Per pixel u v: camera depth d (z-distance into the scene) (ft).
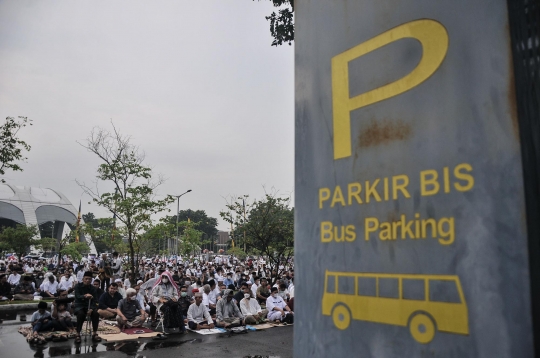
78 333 30.35
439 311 3.03
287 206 59.16
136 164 58.80
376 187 3.55
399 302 3.26
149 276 57.21
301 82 4.44
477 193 2.95
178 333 33.65
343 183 3.82
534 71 2.86
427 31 3.36
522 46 2.89
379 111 3.62
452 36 3.21
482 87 3.01
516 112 2.83
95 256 150.82
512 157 2.82
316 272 3.96
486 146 2.95
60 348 28.32
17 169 54.29
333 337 3.70
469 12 3.14
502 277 2.77
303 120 4.34
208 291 41.75
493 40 3.00
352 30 3.94
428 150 3.25
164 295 39.40
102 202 54.60
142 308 36.99
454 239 3.02
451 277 3.00
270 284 56.90
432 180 3.20
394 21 3.60
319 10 4.33
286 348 28.19
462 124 3.09
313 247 4.03
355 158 3.75
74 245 103.50
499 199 2.84
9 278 64.59
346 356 3.56
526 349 2.60
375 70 3.69
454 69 3.18
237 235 69.67
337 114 3.96
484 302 2.82
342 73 3.97
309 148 4.23
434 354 3.01
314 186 4.11
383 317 3.34
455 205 3.05
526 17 2.90
